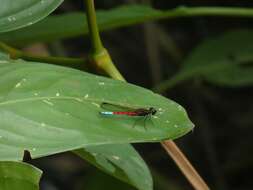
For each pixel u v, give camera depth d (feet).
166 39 5.81
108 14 3.43
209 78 4.59
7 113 2.66
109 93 2.71
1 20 2.95
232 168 5.83
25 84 2.71
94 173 4.15
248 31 4.68
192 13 3.51
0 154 2.60
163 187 5.01
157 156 5.77
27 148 2.61
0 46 3.20
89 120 2.66
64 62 3.12
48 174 5.66
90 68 3.08
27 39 3.47
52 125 2.65
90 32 3.05
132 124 2.65
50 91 2.70
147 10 3.43
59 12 5.81
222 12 3.58
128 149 2.95
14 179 2.61
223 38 4.69
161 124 2.65
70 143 2.61
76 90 2.71
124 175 2.90
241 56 4.63
